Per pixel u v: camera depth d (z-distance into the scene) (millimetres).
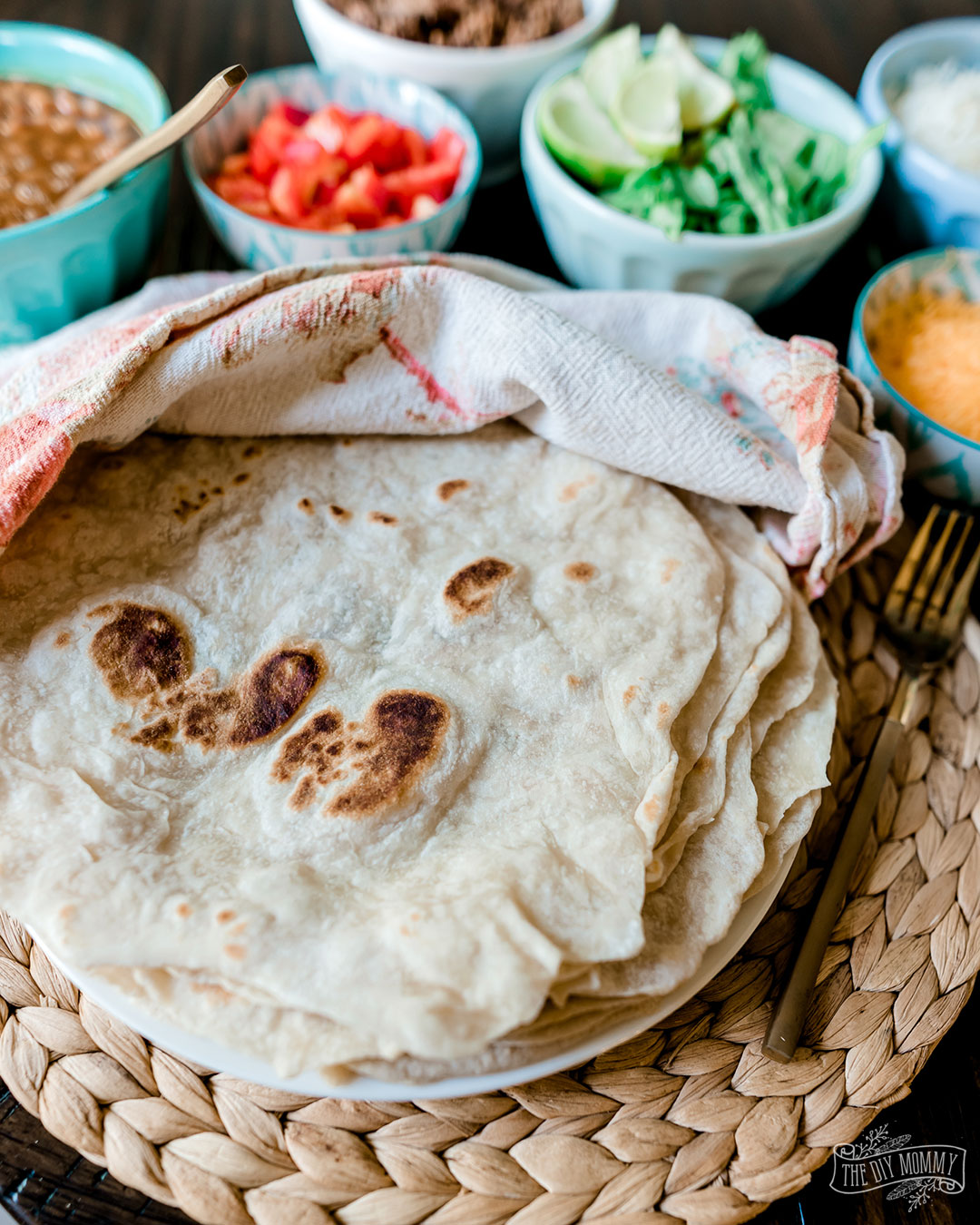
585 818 399
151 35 672
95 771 401
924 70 629
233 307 451
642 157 541
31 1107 399
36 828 387
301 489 457
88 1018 409
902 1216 403
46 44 556
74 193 514
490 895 380
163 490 450
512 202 641
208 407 455
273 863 391
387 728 409
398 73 576
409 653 428
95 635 418
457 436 480
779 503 463
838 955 435
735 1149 402
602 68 562
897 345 542
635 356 487
